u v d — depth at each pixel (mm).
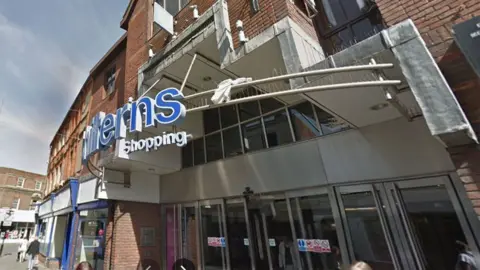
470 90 2256
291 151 5578
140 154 6879
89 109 12562
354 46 2693
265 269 5387
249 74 4664
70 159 13688
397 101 3023
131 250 7125
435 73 2236
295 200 5332
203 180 7207
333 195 4797
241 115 6969
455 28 2311
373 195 4348
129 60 8742
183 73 6430
